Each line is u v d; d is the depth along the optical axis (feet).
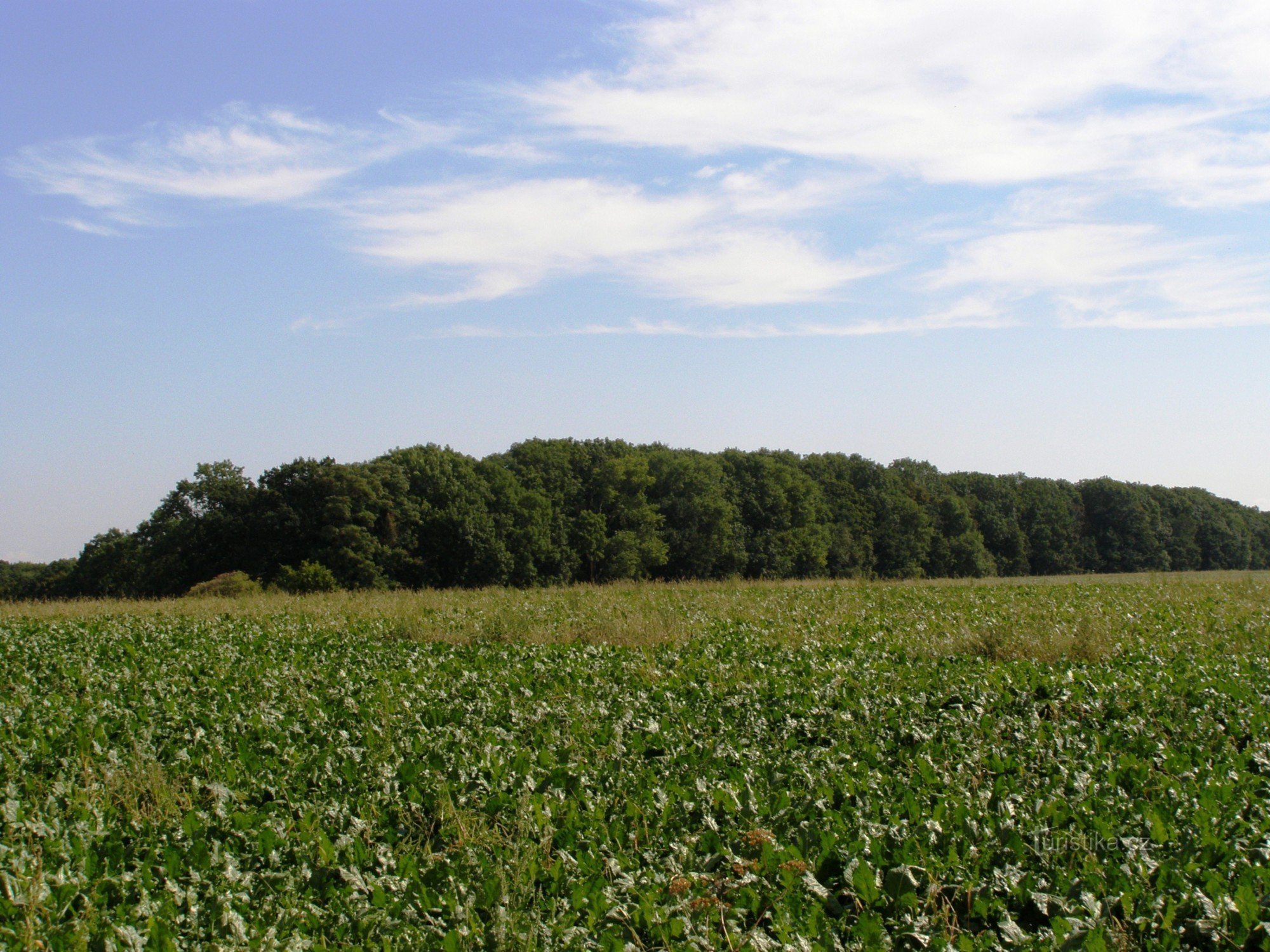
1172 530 313.12
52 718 30.73
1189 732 28.55
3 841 18.63
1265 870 16.51
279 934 15.03
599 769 25.00
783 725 30.66
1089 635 45.96
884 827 19.36
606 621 58.70
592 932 15.42
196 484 168.04
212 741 27.76
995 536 284.82
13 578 268.00
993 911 16.02
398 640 54.44
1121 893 16.01
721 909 15.72
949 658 43.78
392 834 19.84
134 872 17.67
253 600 84.23
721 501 214.90
